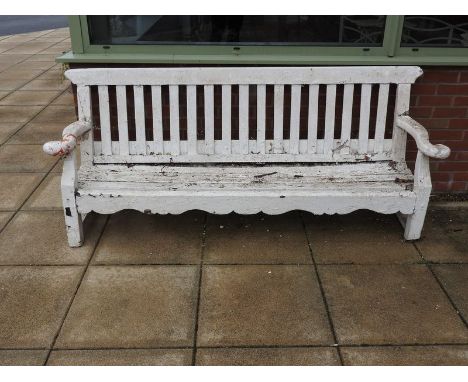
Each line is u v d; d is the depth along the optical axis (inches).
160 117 136.0
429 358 98.0
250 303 112.2
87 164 136.8
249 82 133.0
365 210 150.6
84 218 138.6
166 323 106.4
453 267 124.6
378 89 147.0
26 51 391.2
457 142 150.6
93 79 132.0
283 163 138.9
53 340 102.1
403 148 137.0
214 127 151.8
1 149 197.2
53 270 122.9
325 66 139.7
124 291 115.8
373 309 110.6
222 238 136.6
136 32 141.5
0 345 100.9
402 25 139.4
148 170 135.2
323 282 119.1
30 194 161.2
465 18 139.6
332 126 136.6
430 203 154.3
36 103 257.1
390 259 127.7
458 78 142.8
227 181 129.9
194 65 142.5
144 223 143.5
